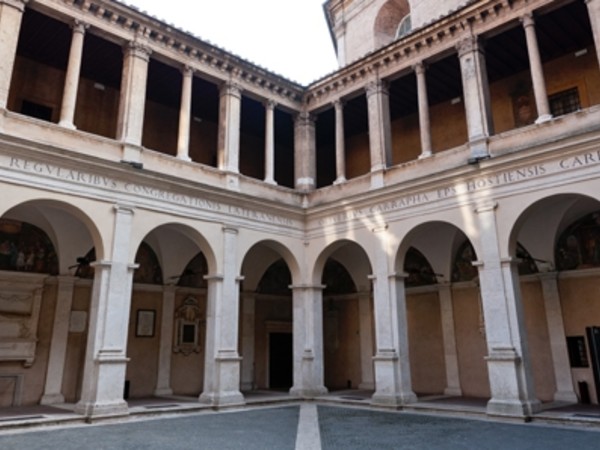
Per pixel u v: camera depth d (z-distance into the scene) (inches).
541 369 677.3
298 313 764.6
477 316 753.6
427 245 789.2
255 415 579.8
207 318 666.2
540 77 592.7
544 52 712.4
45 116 723.4
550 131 571.8
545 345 677.9
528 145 584.7
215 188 683.4
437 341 799.7
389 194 692.1
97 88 780.0
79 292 712.4
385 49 737.6
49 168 545.6
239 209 718.5
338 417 561.3
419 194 666.2
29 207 629.9
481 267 585.3
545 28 660.1
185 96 701.9
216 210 691.4
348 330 933.2
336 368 936.3
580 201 625.0
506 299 560.1
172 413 585.6
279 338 952.9
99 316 553.0
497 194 590.2
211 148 907.4
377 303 680.4
